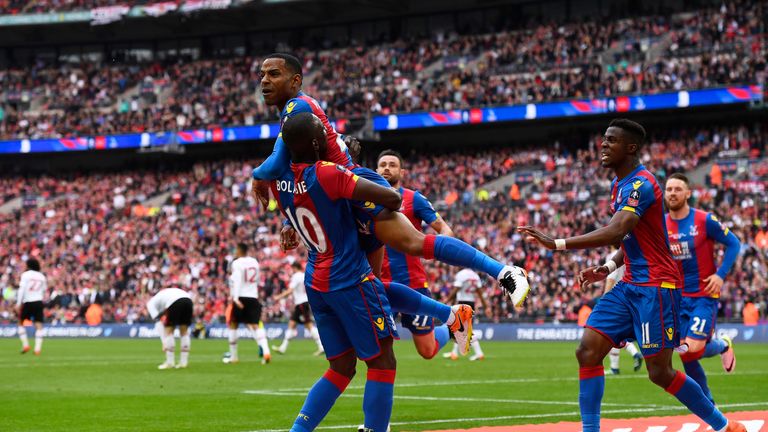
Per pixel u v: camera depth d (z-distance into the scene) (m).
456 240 9.19
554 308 45.84
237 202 61.50
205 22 69.06
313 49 67.81
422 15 65.62
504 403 15.73
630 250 10.44
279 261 53.31
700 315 13.31
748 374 22.23
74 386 19.66
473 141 60.88
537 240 9.73
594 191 52.06
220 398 16.92
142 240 59.47
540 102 53.03
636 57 55.59
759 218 46.41
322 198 9.04
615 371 22.70
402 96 59.91
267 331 48.81
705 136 53.19
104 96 69.06
